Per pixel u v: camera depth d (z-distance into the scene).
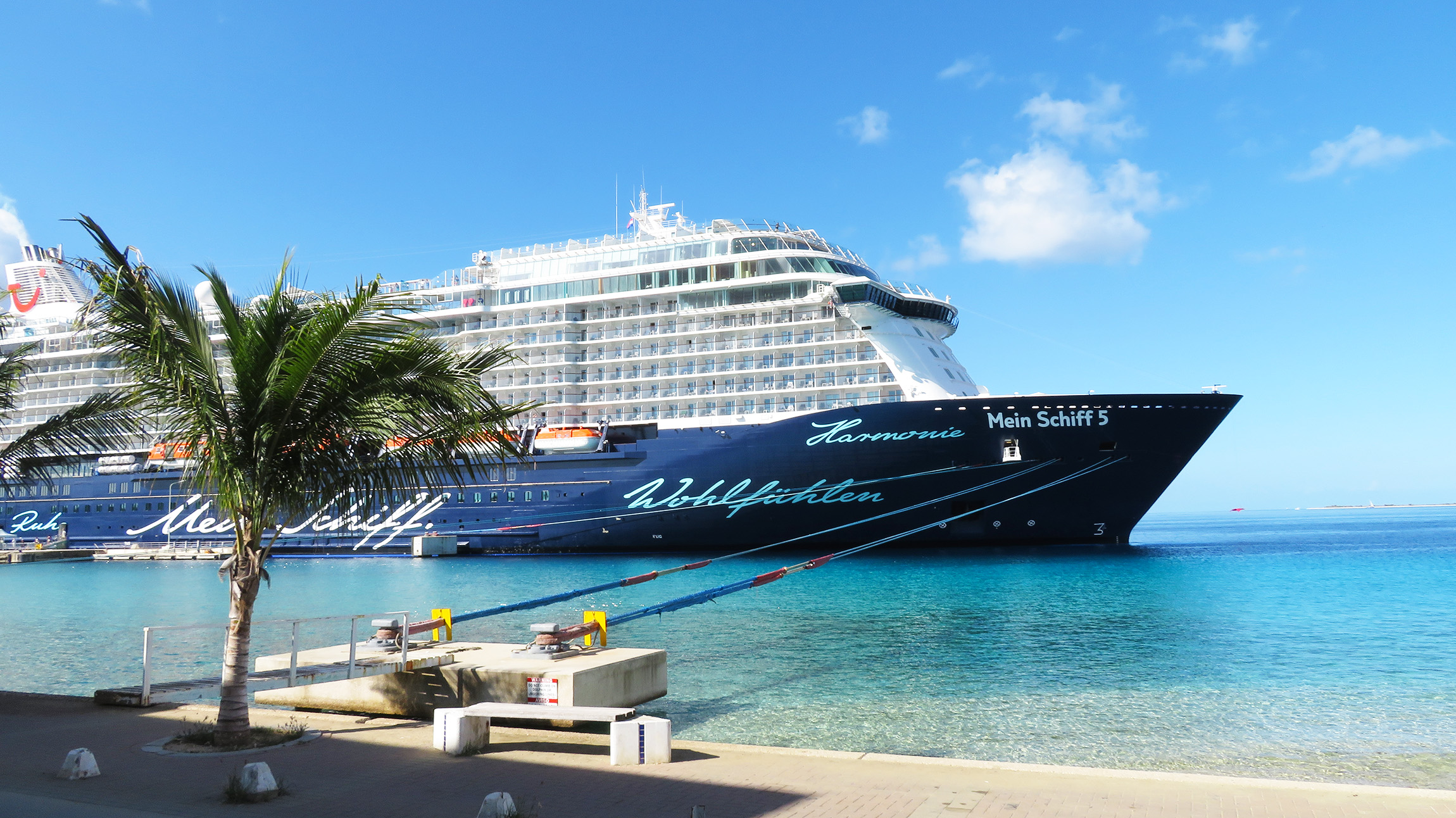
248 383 10.29
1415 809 7.51
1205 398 40.38
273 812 7.61
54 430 14.82
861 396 44.38
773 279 45.53
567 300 49.97
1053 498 42.91
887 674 17.83
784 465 43.34
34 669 19.08
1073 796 8.05
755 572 41.72
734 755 9.95
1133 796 8.03
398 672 12.79
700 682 17.16
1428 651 19.64
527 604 15.43
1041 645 20.95
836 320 44.78
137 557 58.94
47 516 64.25
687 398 46.50
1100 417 40.56
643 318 48.44
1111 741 12.74
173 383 10.45
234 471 10.09
